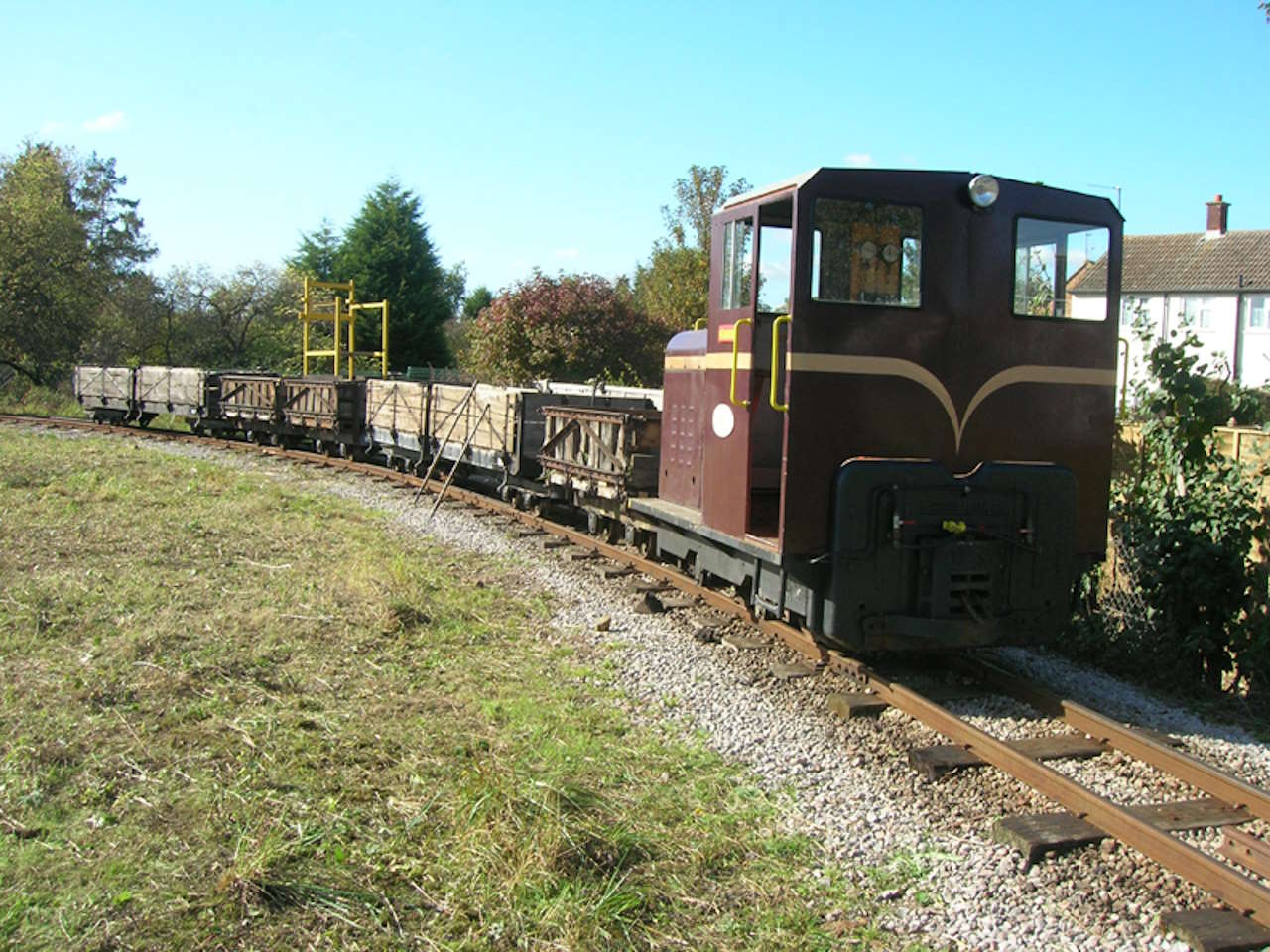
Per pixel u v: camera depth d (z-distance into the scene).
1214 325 37.06
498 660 6.89
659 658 7.08
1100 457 6.93
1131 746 5.63
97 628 6.99
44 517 11.02
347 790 4.67
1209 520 7.14
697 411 8.59
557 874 3.97
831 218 6.31
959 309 6.53
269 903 3.75
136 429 24.05
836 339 6.28
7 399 31.52
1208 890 4.11
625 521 10.27
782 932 3.77
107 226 47.53
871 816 4.80
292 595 8.15
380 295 43.00
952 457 6.55
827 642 7.09
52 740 5.05
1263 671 6.81
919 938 3.82
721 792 4.99
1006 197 6.62
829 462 6.31
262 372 24.73
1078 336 6.83
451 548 10.83
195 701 5.70
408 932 3.64
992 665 6.81
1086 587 8.17
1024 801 4.99
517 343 23.77
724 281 7.48
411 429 16.33
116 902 3.68
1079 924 3.94
